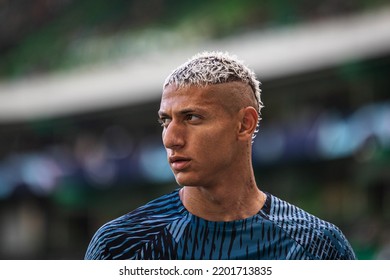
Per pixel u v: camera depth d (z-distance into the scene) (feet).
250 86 23.47
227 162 23.03
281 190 203.10
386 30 157.99
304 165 198.18
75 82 227.20
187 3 220.02
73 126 242.58
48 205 267.59
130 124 235.81
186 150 22.48
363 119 164.66
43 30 255.29
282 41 180.04
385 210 178.50
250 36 188.65
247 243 23.85
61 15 254.88
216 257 23.67
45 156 249.34
